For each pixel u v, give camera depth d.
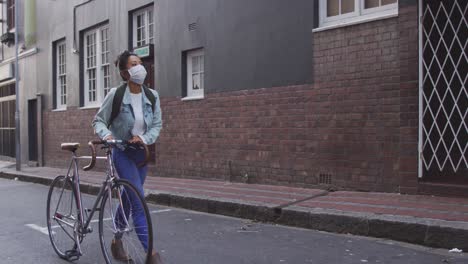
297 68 8.37
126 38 12.71
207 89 10.22
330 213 6.31
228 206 7.60
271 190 8.34
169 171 11.32
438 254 5.09
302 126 8.33
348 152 7.71
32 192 11.35
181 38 10.91
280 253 5.33
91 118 14.23
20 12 18.50
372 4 7.58
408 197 6.86
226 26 9.71
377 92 7.33
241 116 9.44
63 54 16.20
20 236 6.50
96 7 14.01
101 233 4.57
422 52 6.84
